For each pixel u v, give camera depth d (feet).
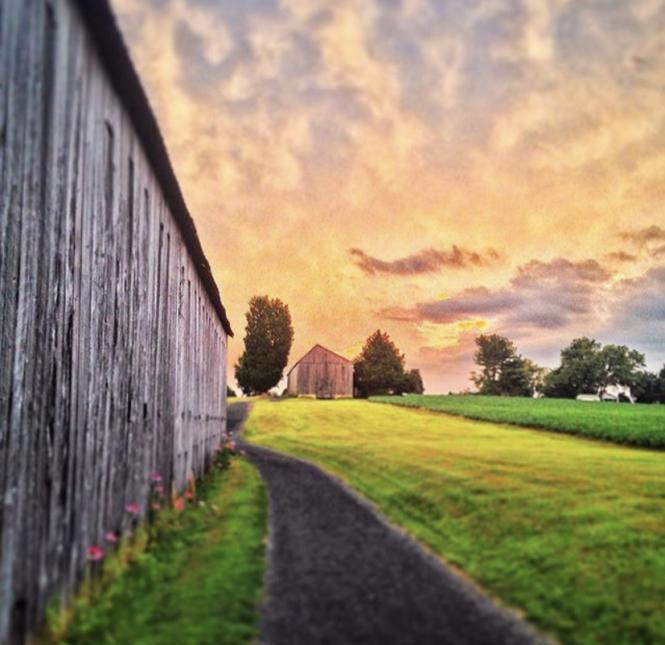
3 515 18.72
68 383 29.37
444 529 33.50
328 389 221.25
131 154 31.37
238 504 39.24
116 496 28.58
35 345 32.68
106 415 28.48
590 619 21.89
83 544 24.02
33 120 21.95
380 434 90.63
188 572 25.44
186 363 45.96
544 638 20.36
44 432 27.27
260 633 19.93
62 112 22.89
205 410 57.16
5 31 19.40
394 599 23.22
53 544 21.29
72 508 23.22
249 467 58.75
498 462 52.95
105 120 27.48
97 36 25.00
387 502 40.29
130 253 31.27
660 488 41.52
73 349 31.24
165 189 37.73
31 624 19.25
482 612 22.29
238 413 143.33
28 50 20.95
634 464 52.95
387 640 19.70
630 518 33.73
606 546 29.19
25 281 33.19
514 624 21.36
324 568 26.63
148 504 33.81
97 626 20.15
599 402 197.88
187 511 36.91
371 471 51.72
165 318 38.81
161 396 37.45
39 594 19.94
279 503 40.19
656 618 21.99
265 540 30.96
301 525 34.27
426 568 26.96
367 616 21.57
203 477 52.21
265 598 22.94
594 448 71.00
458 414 131.54
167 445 38.86
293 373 229.45
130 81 27.27
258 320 237.25
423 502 38.91
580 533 31.09
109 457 28.17
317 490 45.01
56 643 19.08
